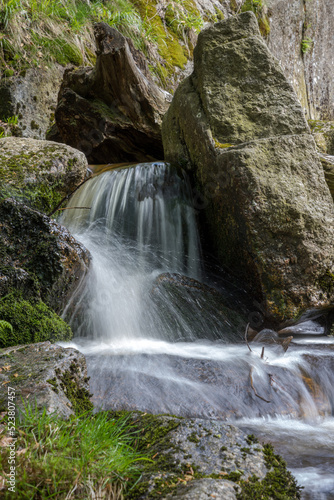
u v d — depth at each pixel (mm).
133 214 5148
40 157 4531
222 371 3121
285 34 12359
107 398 2748
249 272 4133
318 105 13688
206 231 4895
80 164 4734
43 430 1858
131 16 9359
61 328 3461
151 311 4137
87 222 5164
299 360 3424
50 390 2197
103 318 4000
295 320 3994
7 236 3518
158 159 6984
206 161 4586
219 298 4305
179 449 1957
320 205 4082
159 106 6648
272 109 4531
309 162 4172
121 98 6496
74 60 8578
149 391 2826
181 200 5090
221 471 1836
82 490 1633
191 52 10578
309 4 13086
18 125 7516
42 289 3436
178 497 1614
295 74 12719
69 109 6656
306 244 3949
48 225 3562
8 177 4207
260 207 3875
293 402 2961
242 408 2811
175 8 10633
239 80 4672
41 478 1616
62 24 8898
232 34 4812
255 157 3986
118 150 6848
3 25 7945
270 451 2031
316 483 2051
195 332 4062
